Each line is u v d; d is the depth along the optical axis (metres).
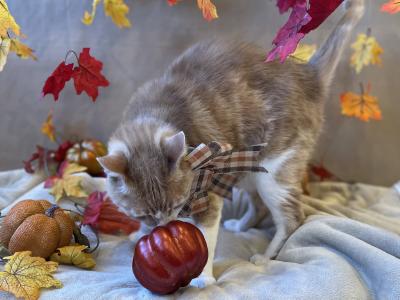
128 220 0.58
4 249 0.49
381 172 0.77
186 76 0.54
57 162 0.72
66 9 0.69
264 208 0.63
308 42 0.70
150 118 0.49
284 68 0.56
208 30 0.71
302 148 0.58
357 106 0.71
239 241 0.59
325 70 0.60
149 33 0.71
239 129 0.53
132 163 0.44
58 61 0.71
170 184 0.44
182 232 0.43
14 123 0.74
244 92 0.54
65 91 0.73
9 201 0.64
